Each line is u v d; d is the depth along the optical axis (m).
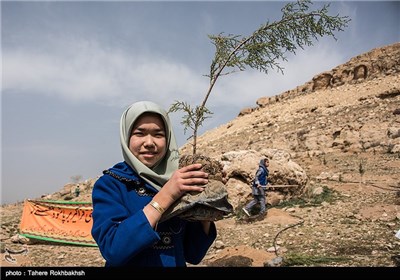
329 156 18.75
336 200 9.82
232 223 8.74
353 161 16.31
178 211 1.60
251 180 9.95
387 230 6.92
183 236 1.95
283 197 10.22
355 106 38.31
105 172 1.79
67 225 9.49
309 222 8.02
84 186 24.08
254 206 9.63
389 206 8.66
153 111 1.76
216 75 3.37
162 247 1.71
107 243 1.54
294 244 6.65
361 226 7.35
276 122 43.97
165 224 1.75
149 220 1.53
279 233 7.43
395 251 5.70
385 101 36.06
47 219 9.70
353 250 5.95
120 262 1.51
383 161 15.45
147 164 1.77
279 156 10.76
